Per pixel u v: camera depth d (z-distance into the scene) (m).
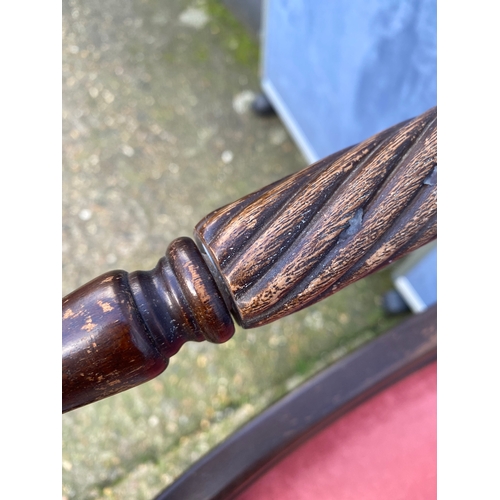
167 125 0.76
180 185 0.72
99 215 0.68
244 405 0.61
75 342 0.19
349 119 0.60
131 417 0.59
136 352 0.19
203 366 0.62
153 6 0.82
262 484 0.32
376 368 0.33
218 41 0.83
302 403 0.32
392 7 0.43
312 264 0.19
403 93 0.48
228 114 0.78
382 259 0.20
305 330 0.65
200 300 0.20
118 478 0.56
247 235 0.19
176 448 0.58
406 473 0.32
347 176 0.20
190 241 0.21
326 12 0.54
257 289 0.19
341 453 0.33
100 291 0.19
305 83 0.66
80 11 0.77
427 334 0.34
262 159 0.76
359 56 0.51
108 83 0.76
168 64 0.79
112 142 0.73
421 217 0.19
